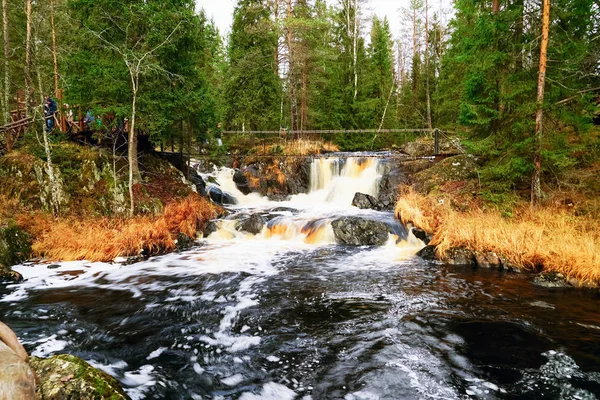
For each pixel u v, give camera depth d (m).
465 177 16.09
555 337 6.11
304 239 13.58
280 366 5.33
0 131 14.64
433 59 40.72
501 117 12.32
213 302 7.88
